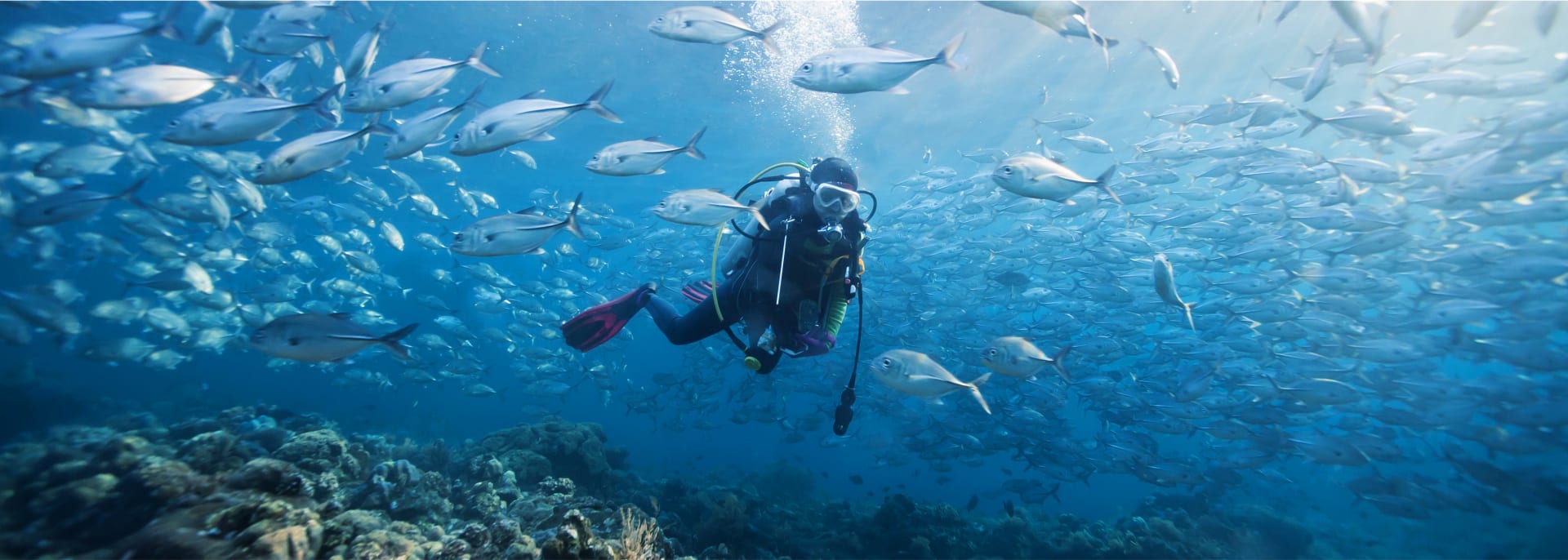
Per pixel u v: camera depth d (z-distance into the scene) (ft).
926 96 76.18
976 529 41.52
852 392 13.19
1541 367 33.94
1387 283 40.09
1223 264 45.27
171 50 58.18
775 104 76.28
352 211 45.55
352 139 16.97
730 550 29.43
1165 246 50.70
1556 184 31.45
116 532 13.61
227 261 41.11
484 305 51.08
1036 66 68.23
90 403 48.96
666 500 35.60
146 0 49.37
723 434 91.86
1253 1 54.13
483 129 15.83
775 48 17.49
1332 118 32.17
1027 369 18.84
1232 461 39.50
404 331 13.79
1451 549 46.09
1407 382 38.60
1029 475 74.13
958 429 47.50
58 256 45.60
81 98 17.69
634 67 64.34
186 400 60.23
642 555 15.81
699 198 14.17
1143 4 54.39
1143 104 82.43
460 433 73.00
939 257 52.65
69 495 15.40
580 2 51.62
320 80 56.44
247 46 23.48
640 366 109.29
